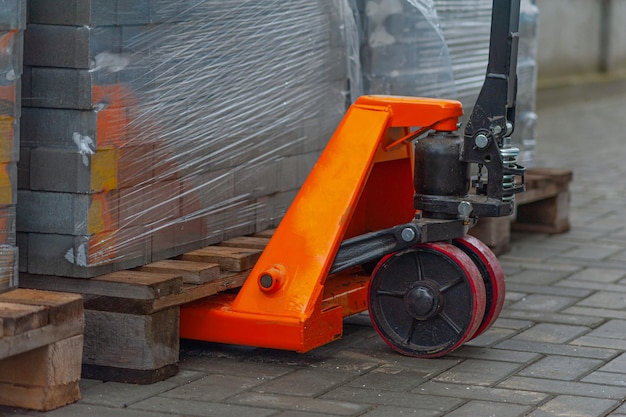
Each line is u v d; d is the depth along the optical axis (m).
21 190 4.45
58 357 4.07
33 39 4.35
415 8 6.20
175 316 4.54
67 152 4.37
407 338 4.90
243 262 4.89
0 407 4.11
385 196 5.52
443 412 4.15
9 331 3.81
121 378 4.44
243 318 4.67
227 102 5.04
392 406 4.21
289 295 4.67
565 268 6.88
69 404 4.16
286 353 4.94
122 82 4.45
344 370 4.70
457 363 4.82
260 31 5.20
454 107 4.80
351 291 5.14
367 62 6.30
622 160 11.78
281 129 5.48
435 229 4.77
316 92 5.74
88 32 4.27
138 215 4.63
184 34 4.73
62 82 4.34
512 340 5.23
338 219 4.77
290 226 4.79
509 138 4.80
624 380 4.62
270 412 4.12
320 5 5.68
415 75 6.29
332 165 4.85
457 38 6.67
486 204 4.71
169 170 4.76
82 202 4.38
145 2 4.51
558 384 4.54
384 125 4.84
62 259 4.44
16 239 4.47
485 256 4.95
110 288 4.40
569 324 5.55
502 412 4.17
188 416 4.06
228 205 5.18
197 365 4.73
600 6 21.62
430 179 4.80
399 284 4.90
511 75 4.66
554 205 7.97
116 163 4.47
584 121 15.67
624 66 22.97
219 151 5.04
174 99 4.73
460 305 4.79
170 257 4.86
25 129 4.42
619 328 5.49
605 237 7.92
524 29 7.14
